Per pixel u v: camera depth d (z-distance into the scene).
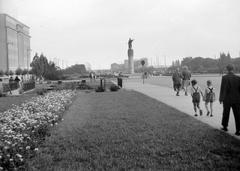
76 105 13.98
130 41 87.31
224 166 4.90
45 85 38.97
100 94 20.88
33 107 11.78
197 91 10.12
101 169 4.91
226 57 101.69
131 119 9.52
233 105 7.20
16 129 7.04
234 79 7.25
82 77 73.81
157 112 10.93
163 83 36.06
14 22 100.94
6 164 4.84
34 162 5.27
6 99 18.91
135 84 34.53
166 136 7.05
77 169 4.93
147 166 5.02
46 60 62.91
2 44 91.06
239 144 6.14
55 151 6.00
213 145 6.11
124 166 5.02
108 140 6.82
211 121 9.11
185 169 4.82
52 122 8.96
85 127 8.42
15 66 99.94
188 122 8.82
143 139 6.80
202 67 114.50
